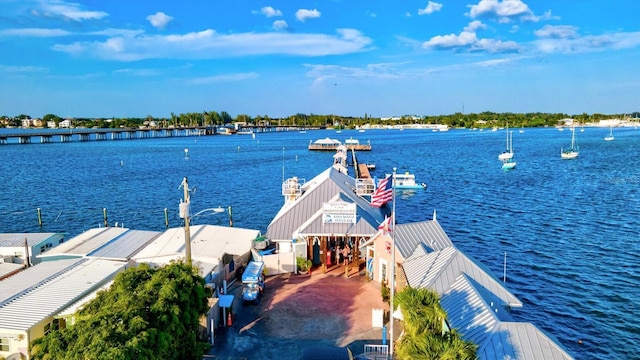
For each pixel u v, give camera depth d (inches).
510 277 1974.7
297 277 1745.8
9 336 1103.0
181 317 978.1
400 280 1504.7
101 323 820.0
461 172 5428.2
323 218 1813.5
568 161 6205.7
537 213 3127.5
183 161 6914.4
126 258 1658.5
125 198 3863.2
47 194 4030.5
